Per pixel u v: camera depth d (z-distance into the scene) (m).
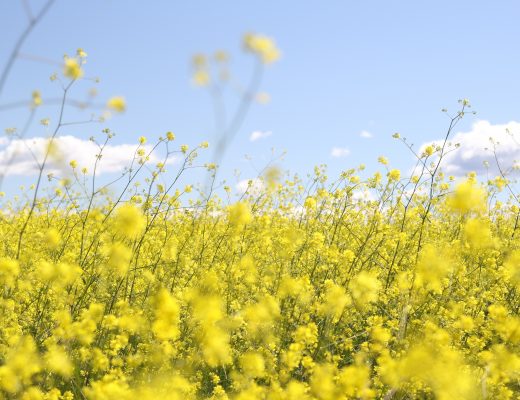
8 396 1.69
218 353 1.81
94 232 2.53
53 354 1.75
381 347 1.86
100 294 2.30
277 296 2.15
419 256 2.21
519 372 1.70
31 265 2.42
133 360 1.92
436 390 1.56
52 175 2.31
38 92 1.56
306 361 1.76
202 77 1.44
